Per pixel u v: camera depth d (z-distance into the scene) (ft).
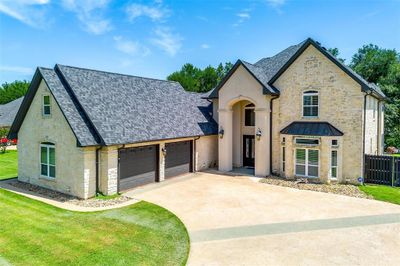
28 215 51.96
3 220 49.49
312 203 59.88
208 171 94.53
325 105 78.13
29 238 42.27
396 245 40.22
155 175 79.15
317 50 78.23
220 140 94.68
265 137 85.30
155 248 39.45
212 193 67.77
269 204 59.26
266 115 84.74
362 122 73.51
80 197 62.23
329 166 75.72
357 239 42.19
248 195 66.03
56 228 46.03
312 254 37.70
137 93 83.71
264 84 83.25
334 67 76.23
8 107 202.18
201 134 91.25
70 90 67.00
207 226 47.55
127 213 53.42
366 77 187.83
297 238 42.73
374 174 75.77
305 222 49.19
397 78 159.12
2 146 139.85
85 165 61.41
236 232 45.06
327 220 50.03
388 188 71.41
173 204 59.21
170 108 90.12
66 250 38.55
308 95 80.59
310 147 77.61
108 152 63.62
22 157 76.48
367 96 77.82
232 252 38.40
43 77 64.49
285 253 38.04
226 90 92.17
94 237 42.78
